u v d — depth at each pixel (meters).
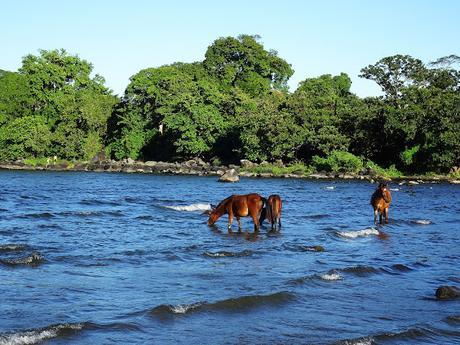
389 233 23.39
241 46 111.06
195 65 112.12
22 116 96.69
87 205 33.22
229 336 10.07
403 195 45.88
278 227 24.38
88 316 10.81
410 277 15.27
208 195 42.19
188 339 9.84
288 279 14.30
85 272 14.59
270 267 15.87
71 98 97.06
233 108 88.88
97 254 17.11
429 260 17.62
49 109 96.62
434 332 10.63
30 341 9.25
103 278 13.98
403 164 77.31
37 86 97.25
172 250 18.06
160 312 11.09
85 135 92.62
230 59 113.81
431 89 77.88
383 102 79.81
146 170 79.50
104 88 106.25
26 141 87.50
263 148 78.25
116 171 80.44
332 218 28.52
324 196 43.16
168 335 10.01
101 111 94.62
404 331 10.48
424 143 74.75
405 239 21.80
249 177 71.00
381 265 16.58
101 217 26.92
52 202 34.59
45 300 11.77
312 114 78.25
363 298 12.93
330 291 13.45
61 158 90.69
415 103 77.62
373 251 19.03
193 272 14.95
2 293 12.16
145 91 91.75
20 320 10.38
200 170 78.00
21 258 15.75
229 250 18.42
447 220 28.62
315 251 18.67
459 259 17.91
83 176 68.75
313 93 89.62
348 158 72.81
